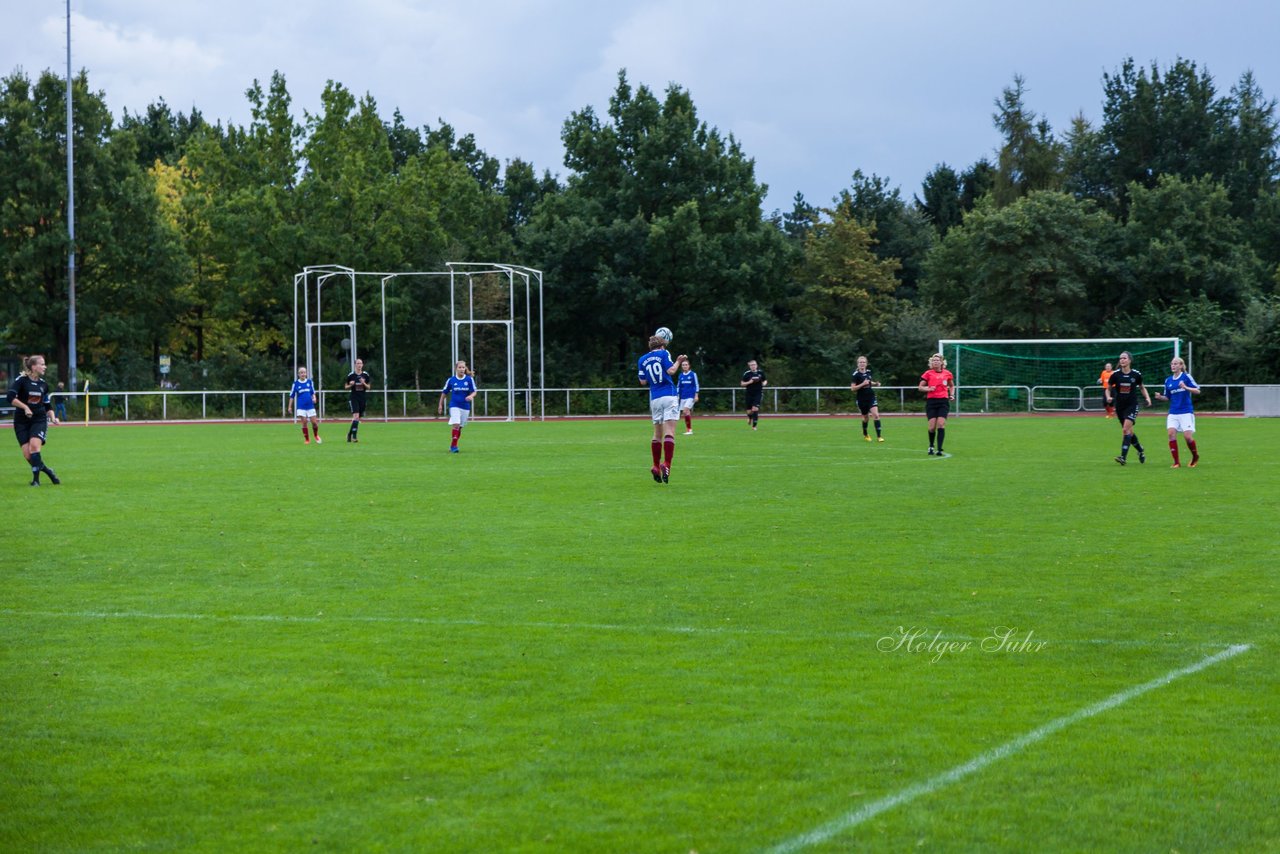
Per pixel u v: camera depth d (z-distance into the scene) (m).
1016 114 165.38
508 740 13.88
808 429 87.50
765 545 28.11
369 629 19.48
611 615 20.47
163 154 177.12
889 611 20.70
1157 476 45.81
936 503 36.66
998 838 11.20
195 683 16.28
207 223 136.75
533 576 24.12
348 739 13.96
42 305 124.88
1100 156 176.88
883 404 126.69
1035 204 134.75
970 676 16.55
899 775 12.76
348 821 11.64
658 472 43.56
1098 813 11.76
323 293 131.38
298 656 17.72
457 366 62.00
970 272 143.88
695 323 133.62
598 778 12.69
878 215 172.00
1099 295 143.50
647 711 14.94
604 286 130.38
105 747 13.73
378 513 34.50
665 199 138.12
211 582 23.59
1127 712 14.88
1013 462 53.44
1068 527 31.08
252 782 12.64
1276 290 145.00
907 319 135.88
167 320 134.75
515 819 11.66
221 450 65.06
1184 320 129.12
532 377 132.75
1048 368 128.12
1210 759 13.20
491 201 151.62
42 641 18.69
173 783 12.62
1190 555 26.48
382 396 119.75
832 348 136.88
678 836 11.26
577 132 143.00
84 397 112.25
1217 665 17.09
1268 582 23.28
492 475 47.38
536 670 16.91
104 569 25.09
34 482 43.59
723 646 18.28
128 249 127.31
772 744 13.71
